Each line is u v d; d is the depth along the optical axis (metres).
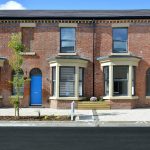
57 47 31.05
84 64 30.64
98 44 31.09
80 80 30.78
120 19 30.84
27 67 30.94
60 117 23.25
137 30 31.02
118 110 28.67
